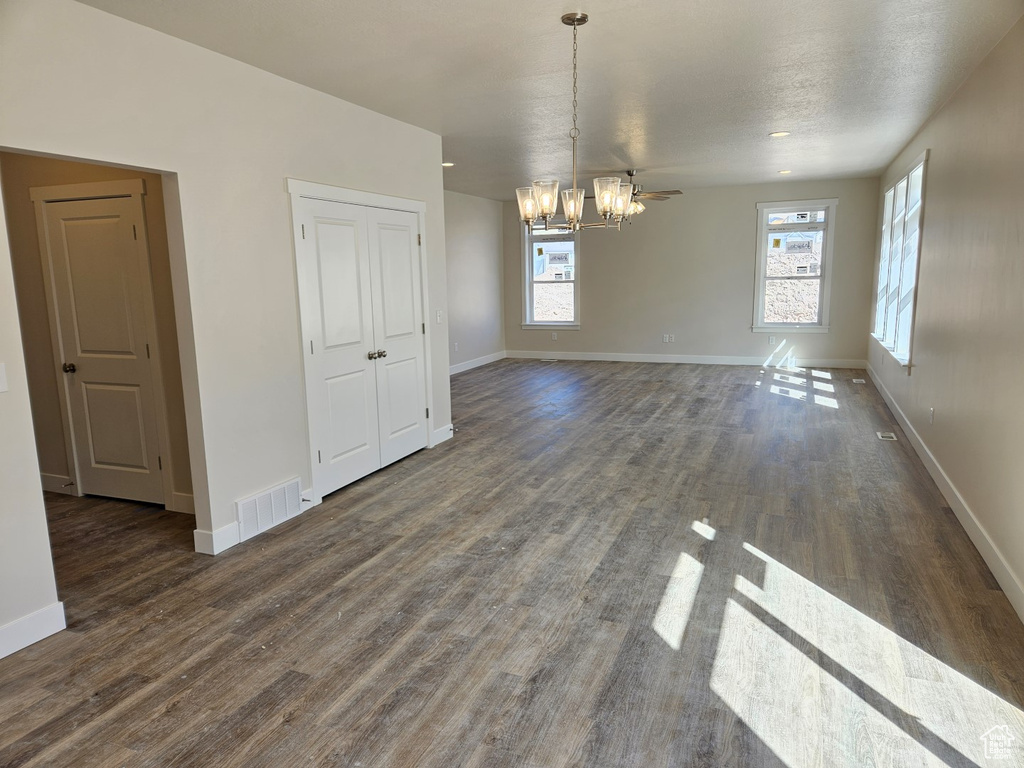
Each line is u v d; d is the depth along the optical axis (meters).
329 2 2.73
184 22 2.91
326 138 4.12
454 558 3.37
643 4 2.83
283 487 3.89
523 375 9.25
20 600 2.60
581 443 5.50
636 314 10.32
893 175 7.05
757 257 9.50
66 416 4.27
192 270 3.25
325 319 4.19
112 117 2.83
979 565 3.15
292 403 3.95
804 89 4.19
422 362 5.31
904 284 6.15
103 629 2.75
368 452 4.70
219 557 3.44
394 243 4.88
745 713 2.15
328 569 3.28
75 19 2.66
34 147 2.53
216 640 2.65
